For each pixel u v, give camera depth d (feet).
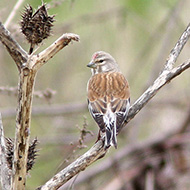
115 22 42.96
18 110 18.97
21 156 19.44
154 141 43.01
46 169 42.50
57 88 43.78
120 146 47.24
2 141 20.71
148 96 24.48
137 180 41.96
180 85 45.57
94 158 21.61
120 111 25.20
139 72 46.01
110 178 42.57
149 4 40.50
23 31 18.37
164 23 44.01
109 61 33.32
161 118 45.73
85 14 41.70
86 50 43.14
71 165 21.15
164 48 43.93
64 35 18.53
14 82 42.50
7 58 42.37
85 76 43.93
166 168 41.78
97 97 27.66
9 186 20.08
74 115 44.32
